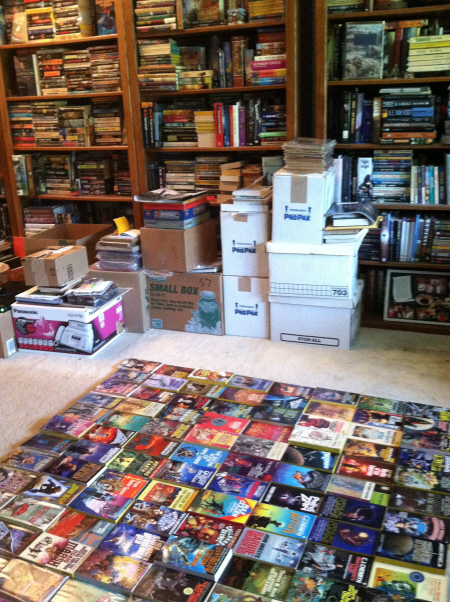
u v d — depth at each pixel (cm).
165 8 311
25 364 293
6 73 369
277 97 327
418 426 217
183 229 298
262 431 218
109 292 304
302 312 293
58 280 291
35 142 374
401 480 187
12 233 401
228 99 334
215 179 340
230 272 304
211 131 327
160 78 323
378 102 290
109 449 211
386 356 284
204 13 309
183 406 238
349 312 283
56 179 381
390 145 291
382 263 310
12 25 358
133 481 193
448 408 233
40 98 361
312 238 276
